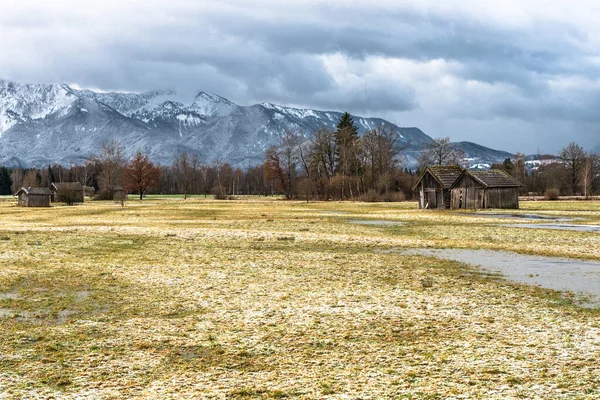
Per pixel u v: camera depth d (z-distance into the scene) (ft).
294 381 41.73
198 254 113.19
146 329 56.70
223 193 548.31
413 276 87.56
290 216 241.35
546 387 39.52
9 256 108.17
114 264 99.30
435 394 38.47
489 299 70.18
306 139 566.77
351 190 496.23
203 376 43.24
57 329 56.65
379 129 504.84
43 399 38.50
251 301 69.26
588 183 491.31
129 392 39.78
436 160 510.58
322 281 82.99
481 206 286.05
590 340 51.44
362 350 49.44
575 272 91.15
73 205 414.62
